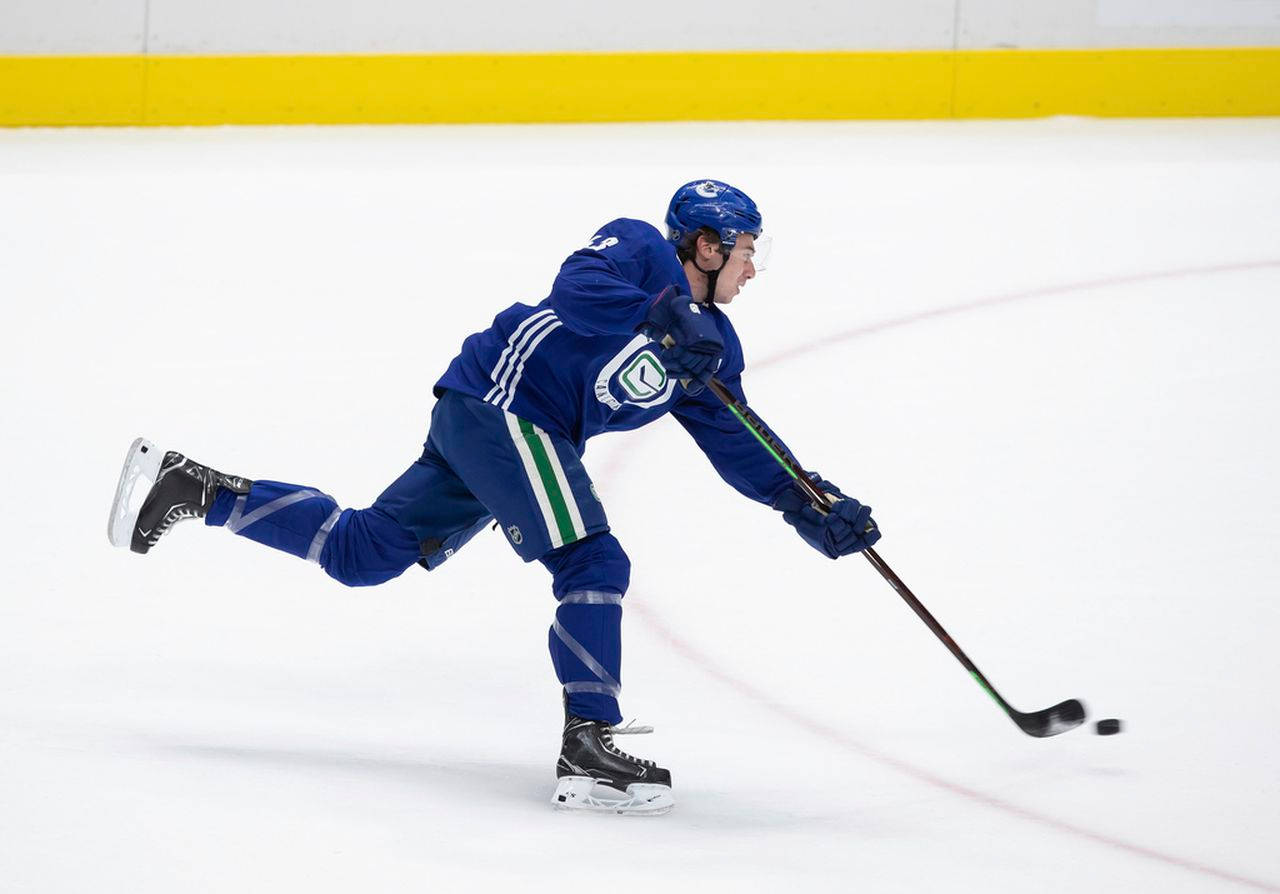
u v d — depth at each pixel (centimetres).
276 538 1241
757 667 1362
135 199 3023
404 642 1427
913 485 1753
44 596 1505
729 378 1234
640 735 1226
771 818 1073
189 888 944
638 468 1814
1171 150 3197
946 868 986
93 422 1983
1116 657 1355
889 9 3662
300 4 3781
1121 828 1055
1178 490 1711
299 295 2491
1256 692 1287
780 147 3359
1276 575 1509
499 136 3591
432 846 1014
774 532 1642
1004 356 2127
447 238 2753
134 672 1348
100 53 3803
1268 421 1884
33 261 2655
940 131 3503
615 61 3719
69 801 1077
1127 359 2094
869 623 1444
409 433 1941
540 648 1420
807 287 2441
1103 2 3597
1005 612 1454
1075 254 2538
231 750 1191
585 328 1090
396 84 3766
